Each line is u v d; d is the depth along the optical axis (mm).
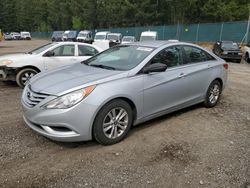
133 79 4656
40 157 4031
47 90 4188
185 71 5602
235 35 34469
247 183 3562
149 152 4266
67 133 4098
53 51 8852
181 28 42500
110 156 4113
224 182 3568
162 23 57469
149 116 5031
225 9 47094
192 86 5812
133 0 58281
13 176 3564
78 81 4320
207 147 4496
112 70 4824
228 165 3963
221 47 22219
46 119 4070
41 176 3580
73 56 9141
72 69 5078
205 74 6133
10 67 8227
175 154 4234
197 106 6664
